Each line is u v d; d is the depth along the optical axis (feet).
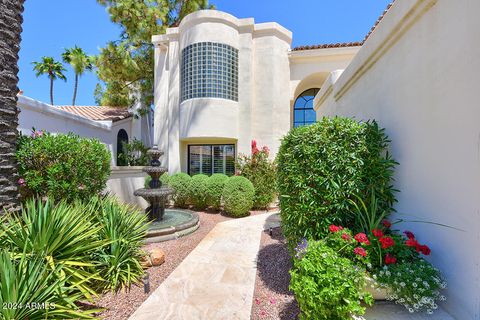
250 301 10.89
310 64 39.65
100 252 12.32
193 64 35.50
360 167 11.29
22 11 13.89
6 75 12.89
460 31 7.76
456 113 7.95
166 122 40.29
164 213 25.04
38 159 15.03
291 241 12.67
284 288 11.99
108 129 37.81
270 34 37.22
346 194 11.30
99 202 15.70
